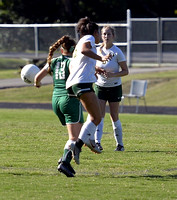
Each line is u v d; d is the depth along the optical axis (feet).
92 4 442.91
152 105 211.00
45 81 233.55
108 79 91.56
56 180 67.97
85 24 70.85
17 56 270.46
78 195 60.70
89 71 68.49
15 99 217.97
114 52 91.25
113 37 91.71
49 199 58.85
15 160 81.00
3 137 104.88
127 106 205.16
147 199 59.36
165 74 250.78
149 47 299.99
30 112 169.68
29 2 427.74
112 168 76.13
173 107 202.59
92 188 64.03
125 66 90.84
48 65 72.43
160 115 171.63
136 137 107.86
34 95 222.69
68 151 68.28
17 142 98.73
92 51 67.72
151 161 81.66
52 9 431.84
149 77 243.40
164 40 293.23
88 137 68.59
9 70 279.69
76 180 68.08
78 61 68.69
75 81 68.08
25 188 63.67
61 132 113.60
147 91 229.66
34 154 86.63
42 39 260.42
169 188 64.54
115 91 92.12
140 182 67.46
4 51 269.44
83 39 68.49
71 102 69.51
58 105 70.54
